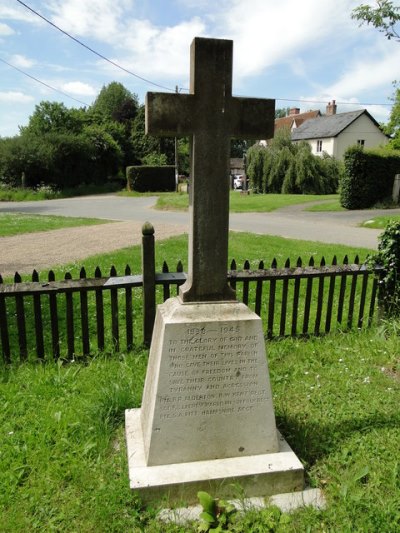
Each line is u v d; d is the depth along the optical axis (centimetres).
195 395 280
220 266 285
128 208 2622
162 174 4534
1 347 463
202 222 277
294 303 513
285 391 391
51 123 4966
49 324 559
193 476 268
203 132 268
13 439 312
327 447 309
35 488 270
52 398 367
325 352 469
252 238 1300
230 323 279
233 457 289
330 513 254
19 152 3997
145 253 451
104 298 657
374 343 482
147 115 262
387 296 527
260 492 274
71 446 307
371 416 346
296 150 3416
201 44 259
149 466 276
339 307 537
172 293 687
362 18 654
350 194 2181
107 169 4984
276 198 2850
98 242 1289
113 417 341
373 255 525
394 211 2045
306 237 1384
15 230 1538
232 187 4941
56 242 1298
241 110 272
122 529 246
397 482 273
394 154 2233
